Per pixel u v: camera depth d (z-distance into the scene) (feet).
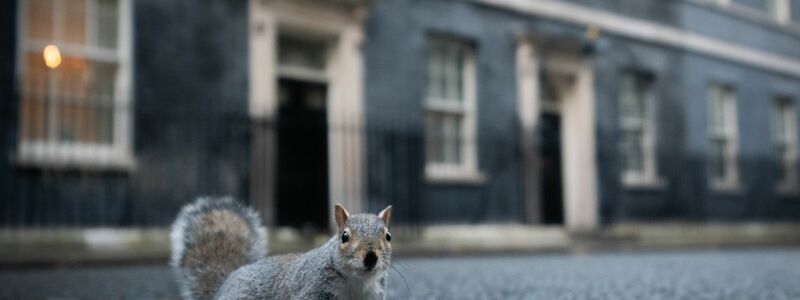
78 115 28.02
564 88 44.83
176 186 29.66
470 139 39.47
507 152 40.63
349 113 34.78
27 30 27.37
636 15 48.11
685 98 50.78
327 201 34.55
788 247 44.27
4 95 26.30
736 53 54.95
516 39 41.63
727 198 52.95
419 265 25.98
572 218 44.11
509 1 41.55
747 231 53.67
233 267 11.33
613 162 45.60
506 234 39.45
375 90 35.86
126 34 29.14
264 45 32.35
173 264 11.52
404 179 36.29
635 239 43.78
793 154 59.62
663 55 49.65
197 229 11.51
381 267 9.30
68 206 27.09
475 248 34.30
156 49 29.68
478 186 39.11
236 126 31.27
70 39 28.22
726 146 54.70
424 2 38.14
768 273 22.74
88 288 18.15
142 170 28.86
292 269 9.63
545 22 43.21
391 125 36.11
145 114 29.19
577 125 44.39
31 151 26.71
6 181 26.02
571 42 43.75
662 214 47.98
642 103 48.91
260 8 32.19
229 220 11.65
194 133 30.27
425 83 38.01
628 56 47.34
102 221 27.76
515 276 21.27
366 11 35.42
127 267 25.05
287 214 33.53
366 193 34.81
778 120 60.03
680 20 51.03
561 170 44.60
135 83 29.09
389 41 36.63
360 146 34.71
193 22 30.71
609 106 45.85
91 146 28.30
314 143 34.60
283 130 33.81
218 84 31.17
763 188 56.18
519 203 40.73
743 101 55.52
